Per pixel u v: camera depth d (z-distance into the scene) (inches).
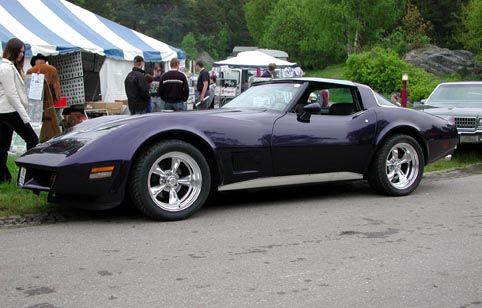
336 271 142.8
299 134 216.5
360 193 254.7
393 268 145.9
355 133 231.0
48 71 330.0
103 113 481.7
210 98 558.9
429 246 167.0
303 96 229.0
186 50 2812.5
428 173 320.2
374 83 999.0
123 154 182.4
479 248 165.6
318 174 225.3
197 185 198.4
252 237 175.2
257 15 3454.7
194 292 126.7
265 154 209.2
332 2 1700.3
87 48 470.3
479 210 219.3
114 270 141.7
